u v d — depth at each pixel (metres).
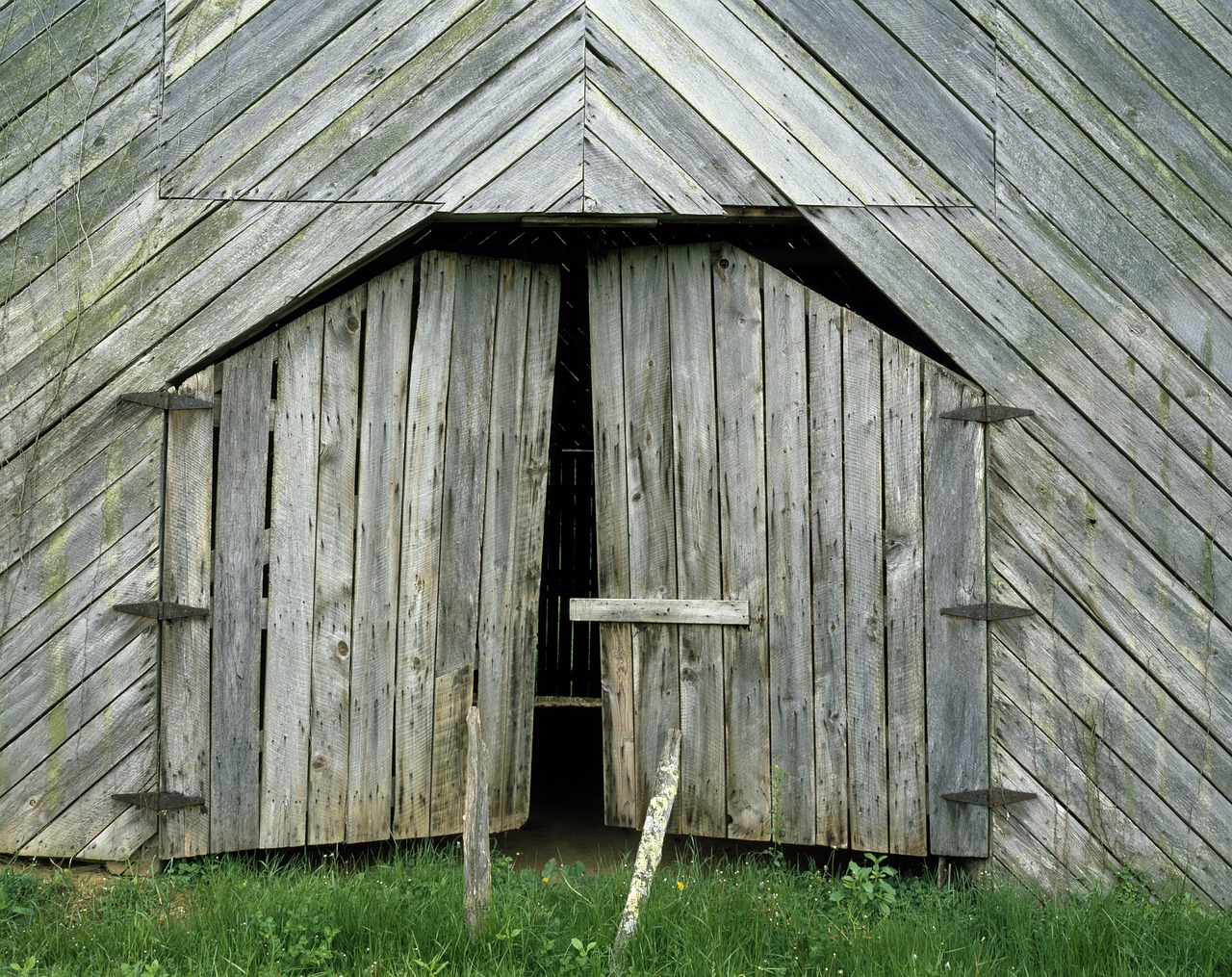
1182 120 4.66
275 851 5.04
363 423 4.82
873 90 4.72
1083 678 4.66
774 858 4.68
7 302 4.82
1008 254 4.70
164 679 4.79
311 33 4.78
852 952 3.81
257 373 4.80
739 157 4.72
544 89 4.75
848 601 4.75
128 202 4.82
